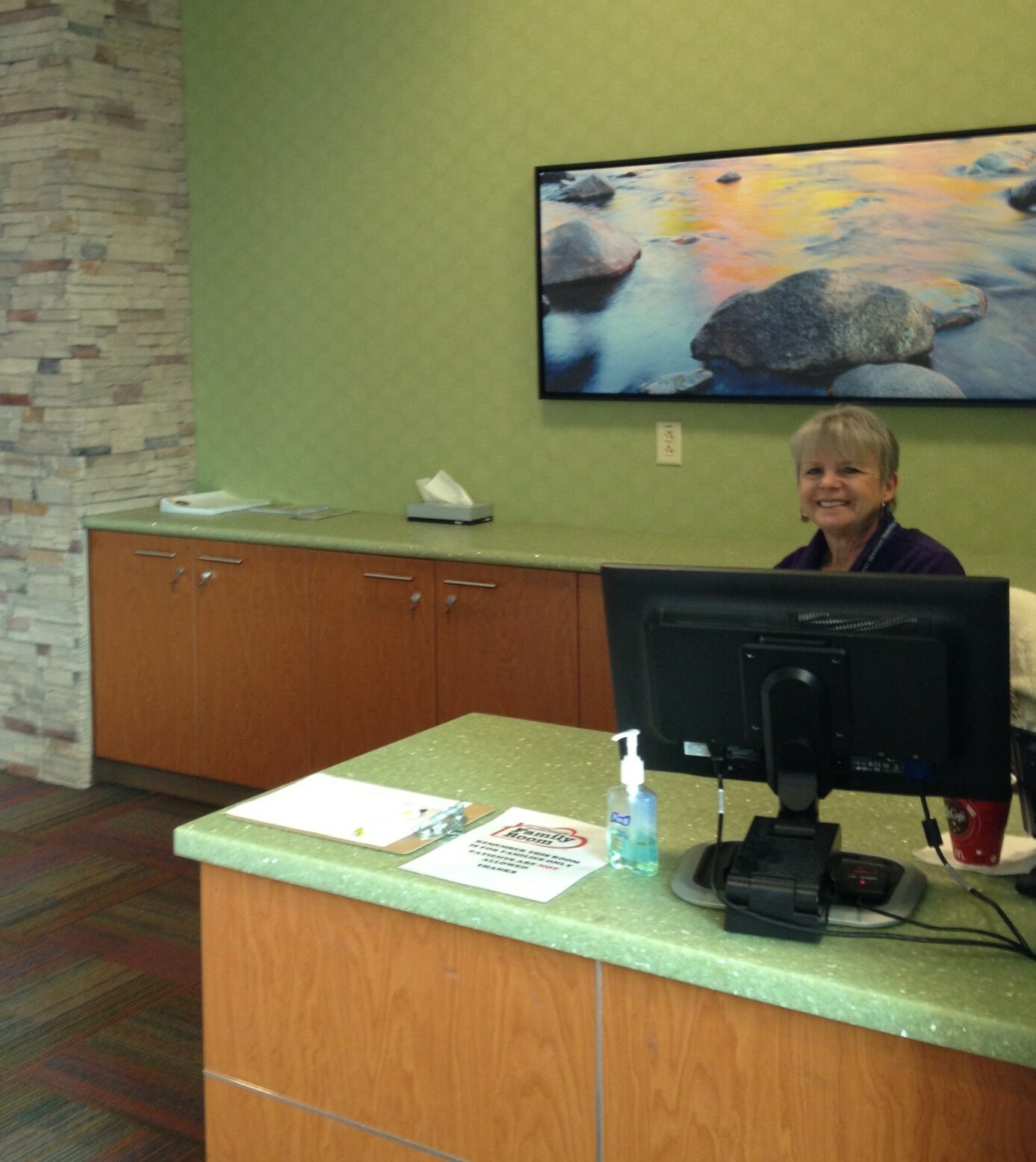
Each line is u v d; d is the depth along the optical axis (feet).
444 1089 5.90
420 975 5.89
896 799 6.75
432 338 14.75
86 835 14.33
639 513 13.75
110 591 15.37
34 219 15.14
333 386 15.55
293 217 15.49
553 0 13.43
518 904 5.51
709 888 5.57
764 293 12.56
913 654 5.24
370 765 7.39
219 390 16.43
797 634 5.42
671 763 5.91
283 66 15.26
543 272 13.66
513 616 12.61
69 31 14.67
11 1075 9.57
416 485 15.11
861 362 12.20
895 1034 4.73
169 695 15.14
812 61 12.19
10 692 16.33
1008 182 11.35
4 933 11.89
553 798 6.80
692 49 12.75
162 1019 10.37
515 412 14.34
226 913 6.47
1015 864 5.80
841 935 5.20
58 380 15.21
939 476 12.16
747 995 4.99
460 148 14.21
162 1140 8.83
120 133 15.35
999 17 11.37
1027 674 5.82
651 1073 5.34
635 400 13.42
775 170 12.33
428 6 14.17
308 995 6.25
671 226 12.93
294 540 13.83
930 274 11.78
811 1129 5.01
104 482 15.60
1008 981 4.80
